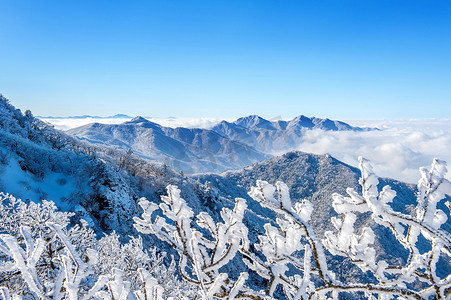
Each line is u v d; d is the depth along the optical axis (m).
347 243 2.19
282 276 2.30
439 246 1.95
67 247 2.13
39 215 5.32
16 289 4.50
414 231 2.12
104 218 25.69
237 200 2.13
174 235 2.29
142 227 2.38
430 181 2.00
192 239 2.03
